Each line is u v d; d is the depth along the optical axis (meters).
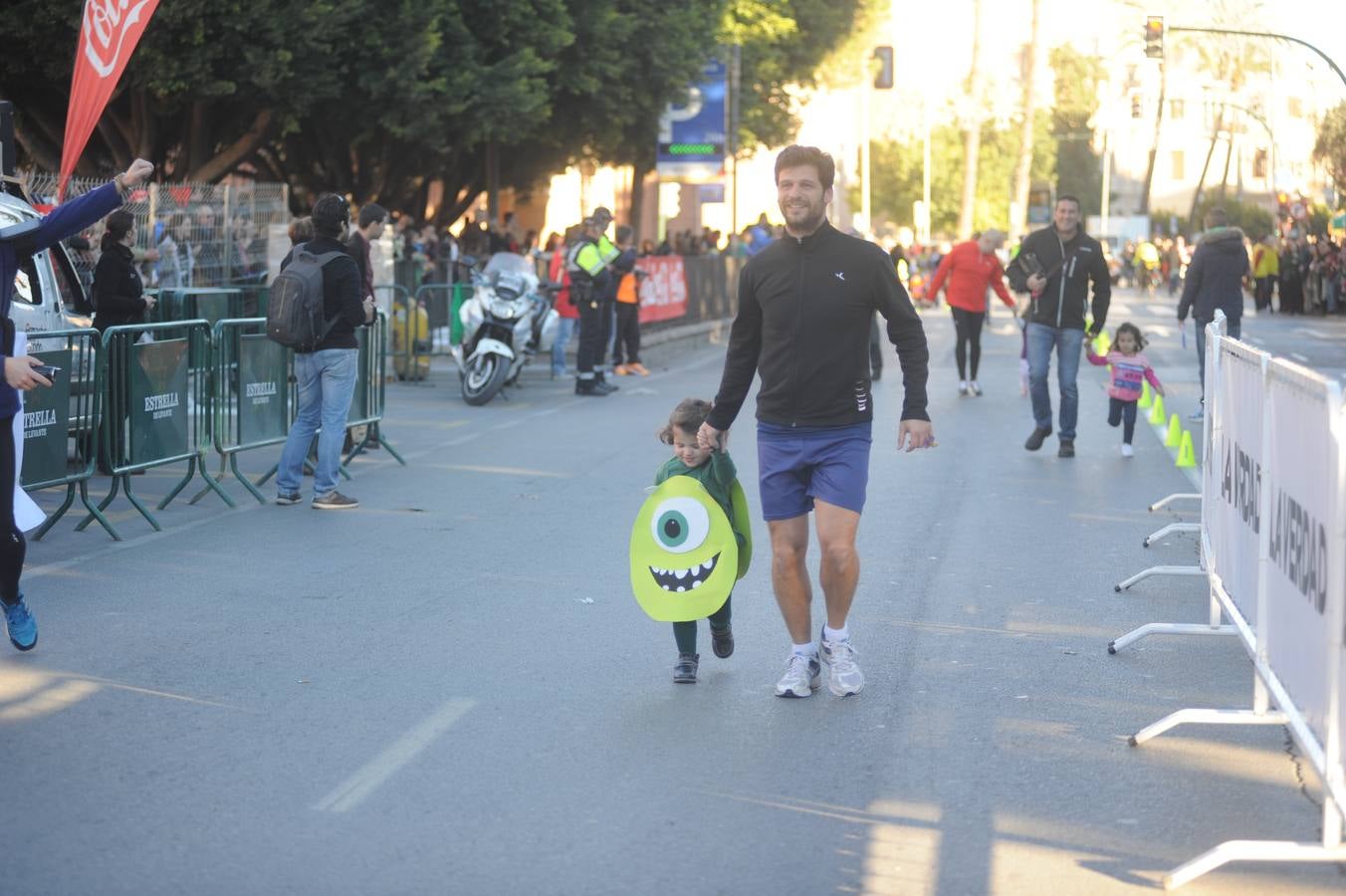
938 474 12.61
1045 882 4.55
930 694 6.46
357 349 11.45
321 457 10.82
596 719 6.07
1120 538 9.95
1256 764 5.60
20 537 6.76
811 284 6.16
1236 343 6.19
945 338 30.98
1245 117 89.81
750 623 7.66
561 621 7.63
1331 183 48.81
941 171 89.62
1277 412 5.21
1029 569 8.98
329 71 24.05
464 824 4.96
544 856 4.71
